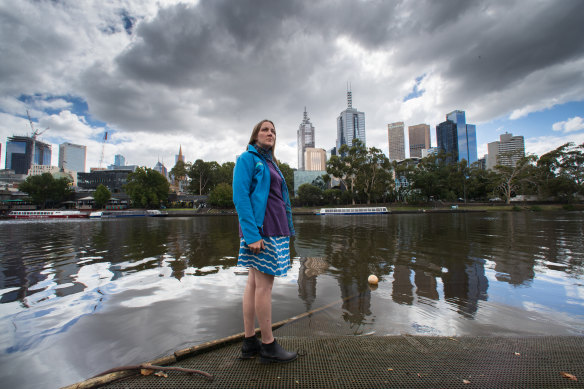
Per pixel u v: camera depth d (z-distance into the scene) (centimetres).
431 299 315
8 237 1086
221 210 5181
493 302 303
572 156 4628
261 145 186
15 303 309
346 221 2191
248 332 173
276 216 173
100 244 845
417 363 163
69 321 258
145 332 233
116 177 8581
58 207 6197
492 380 144
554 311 274
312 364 163
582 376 147
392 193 5725
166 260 569
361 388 137
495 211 4022
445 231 1181
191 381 146
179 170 6762
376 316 264
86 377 168
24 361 187
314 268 483
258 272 167
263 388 138
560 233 1041
